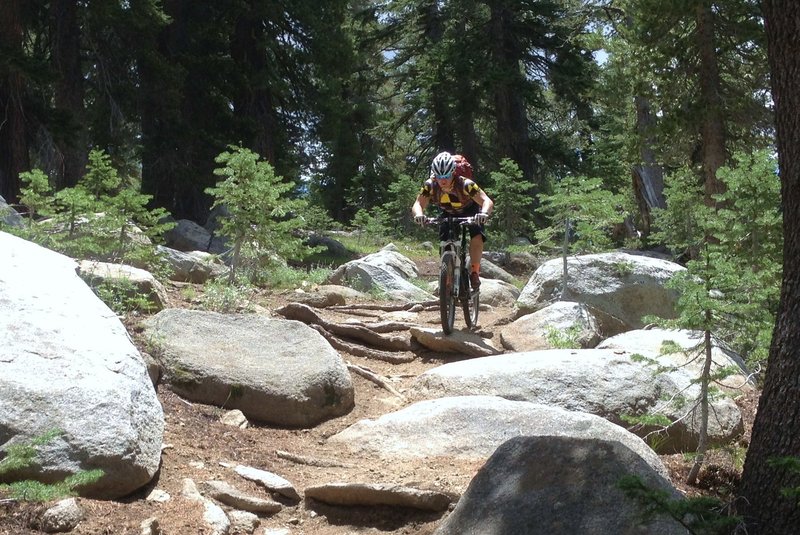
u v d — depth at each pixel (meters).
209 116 24.38
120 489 4.42
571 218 10.65
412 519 4.62
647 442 6.40
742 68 17.25
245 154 9.60
